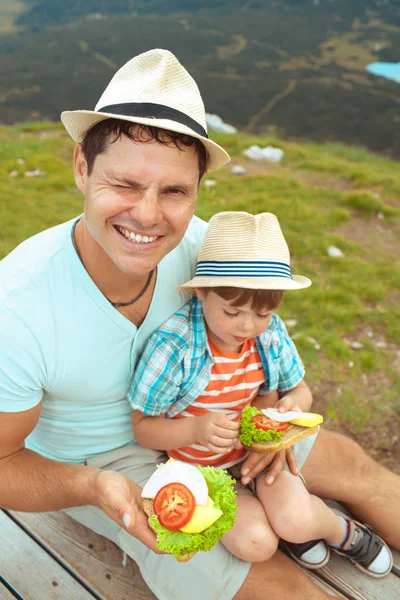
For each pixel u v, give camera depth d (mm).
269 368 2148
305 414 2000
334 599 1798
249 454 2096
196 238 2232
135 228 1487
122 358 1821
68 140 12484
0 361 1584
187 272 2127
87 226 1563
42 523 2256
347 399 4023
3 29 94625
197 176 1533
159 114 1409
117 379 1856
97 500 1644
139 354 1929
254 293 1910
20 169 9492
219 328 1984
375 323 5117
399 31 76312
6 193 8141
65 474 1704
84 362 1728
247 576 1805
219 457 2104
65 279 1653
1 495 1724
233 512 1620
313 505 1951
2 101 47562
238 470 2189
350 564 2166
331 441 2273
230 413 2137
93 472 1707
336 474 2209
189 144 1443
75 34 82812
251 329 1977
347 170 10859
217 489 1669
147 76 1455
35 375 1648
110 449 2033
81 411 1885
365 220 8062
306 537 1911
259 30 80500
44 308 1626
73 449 1983
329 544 2104
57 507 1756
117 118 1382
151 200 1445
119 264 1560
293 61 62906
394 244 7285
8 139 12938
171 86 1455
